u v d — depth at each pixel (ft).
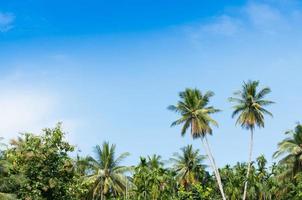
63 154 126.31
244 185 265.34
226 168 285.84
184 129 237.04
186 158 275.59
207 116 234.17
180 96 240.12
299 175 224.33
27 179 118.93
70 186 126.52
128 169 228.63
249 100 243.40
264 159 276.00
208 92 239.50
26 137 124.26
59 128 125.80
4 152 123.44
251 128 247.50
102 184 222.69
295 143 231.09
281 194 245.86
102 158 225.76
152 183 229.04
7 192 116.06
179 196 223.30
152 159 270.05
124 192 226.58
